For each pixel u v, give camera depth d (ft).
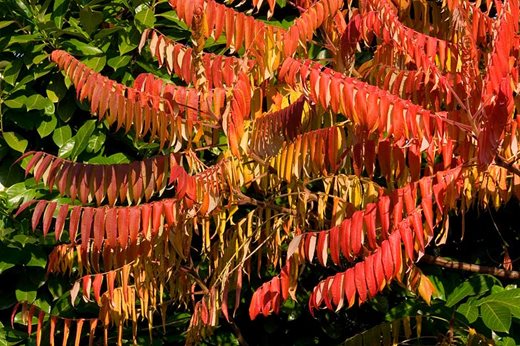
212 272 10.78
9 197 11.78
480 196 9.52
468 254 13.08
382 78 8.77
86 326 12.00
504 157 8.36
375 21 8.11
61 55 8.04
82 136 11.66
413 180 7.55
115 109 7.86
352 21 8.82
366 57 12.30
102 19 11.84
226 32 7.99
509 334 10.94
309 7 8.88
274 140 8.40
